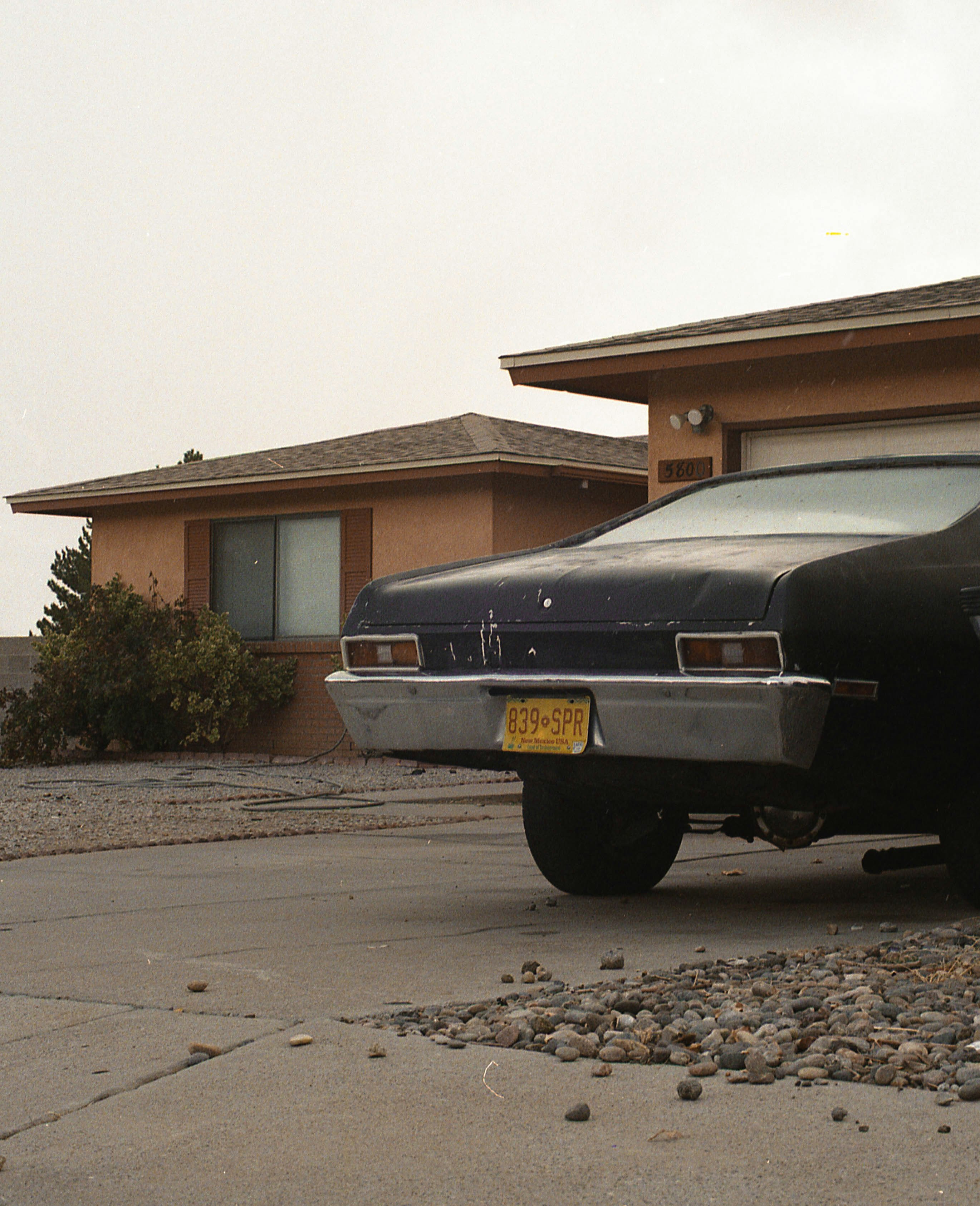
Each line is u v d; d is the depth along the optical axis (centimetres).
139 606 1709
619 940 463
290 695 1625
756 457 1090
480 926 492
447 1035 334
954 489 509
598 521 1609
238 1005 366
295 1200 241
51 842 785
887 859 530
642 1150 257
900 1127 264
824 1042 315
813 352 990
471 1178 247
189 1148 265
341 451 1672
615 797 507
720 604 428
